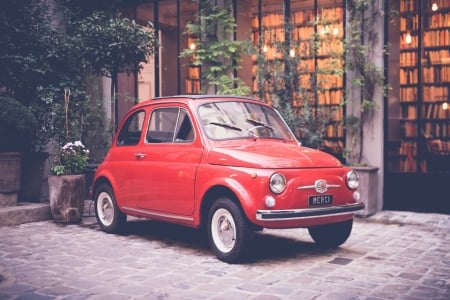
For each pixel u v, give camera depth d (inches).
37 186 366.9
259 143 247.8
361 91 370.6
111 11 447.5
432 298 176.9
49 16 426.0
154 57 454.6
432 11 418.0
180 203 246.2
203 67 426.9
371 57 368.2
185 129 252.5
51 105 380.2
